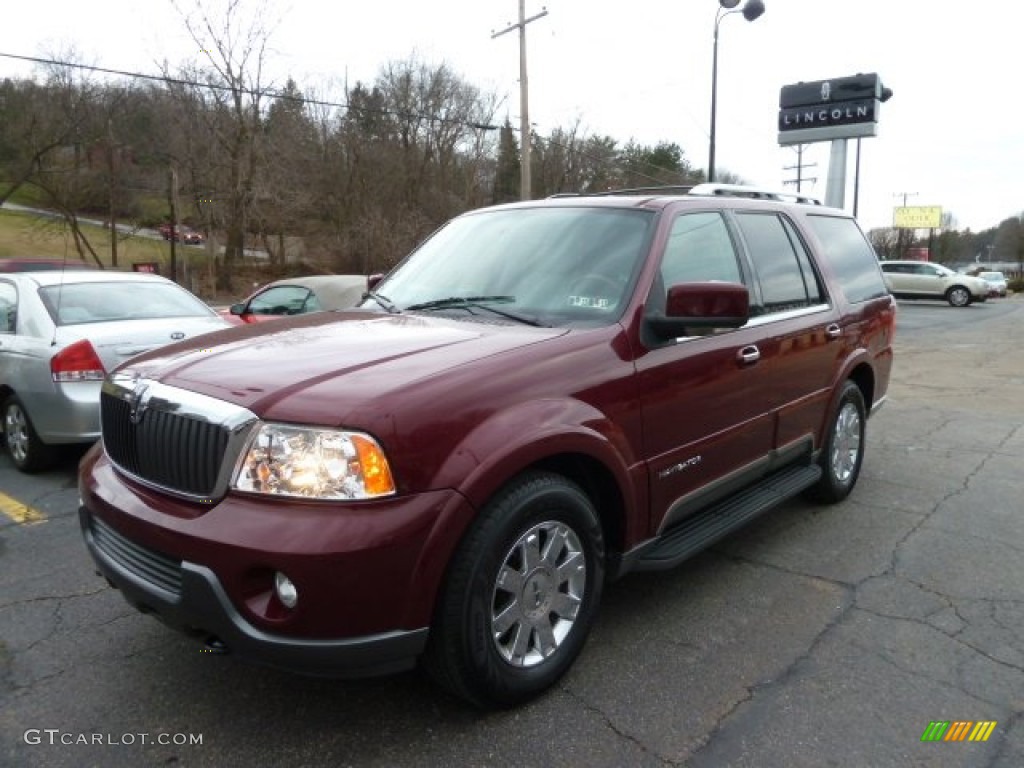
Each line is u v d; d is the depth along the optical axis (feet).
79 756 8.37
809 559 13.84
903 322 81.97
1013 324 78.69
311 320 11.67
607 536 10.51
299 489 7.69
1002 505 16.98
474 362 8.88
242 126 119.55
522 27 80.38
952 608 11.93
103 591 12.41
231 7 113.50
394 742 8.59
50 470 19.31
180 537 7.94
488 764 8.23
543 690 9.41
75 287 20.07
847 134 58.08
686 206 12.32
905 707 9.28
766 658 10.40
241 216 124.06
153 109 114.52
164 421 8.63
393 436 7.81
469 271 12.34
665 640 10.87
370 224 142.20
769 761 8.29
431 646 8.34
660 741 8.63
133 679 9.85
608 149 180.96
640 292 10.71
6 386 18.81
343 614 7.59
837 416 15.89
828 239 16.76
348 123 149.69
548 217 12.69
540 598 9.23
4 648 10.61
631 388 10.17
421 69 155.84
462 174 162.20
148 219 127.24
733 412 12.26
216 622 7.81
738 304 9.98
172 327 19.45
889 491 18.07
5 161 114.42
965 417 27.48
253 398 8.21
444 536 7.97
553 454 8.93
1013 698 9.48
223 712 9.16
